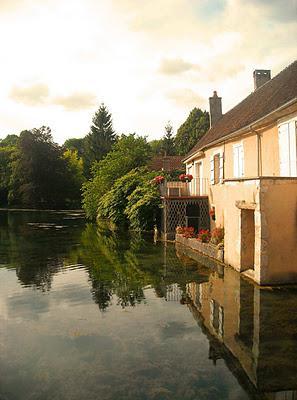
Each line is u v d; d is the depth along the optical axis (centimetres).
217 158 1905
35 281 1174
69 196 6431
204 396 508
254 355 626
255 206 1073
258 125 1335
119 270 1312
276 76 1875
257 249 1066
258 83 2245
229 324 767
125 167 3722
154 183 2553
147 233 2488
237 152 1596
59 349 664
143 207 2412
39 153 6156
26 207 6278
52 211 5434
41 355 641
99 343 687
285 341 679
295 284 1051
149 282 1131
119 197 2864
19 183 6284
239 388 526
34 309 893
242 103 2189
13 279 1205
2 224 3312
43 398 510
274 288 1020
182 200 2069
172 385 537
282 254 1049
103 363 608
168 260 1478
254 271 1118
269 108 1323
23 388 537
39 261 1514
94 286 1101
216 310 856
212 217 1906
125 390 525
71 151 8181
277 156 1248
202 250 1617
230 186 1294
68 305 921
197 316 822
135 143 3862
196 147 2509
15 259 1564
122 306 906
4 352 656
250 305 884
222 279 1139
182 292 1014
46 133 6431
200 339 697
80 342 692
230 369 580
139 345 675
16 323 799
